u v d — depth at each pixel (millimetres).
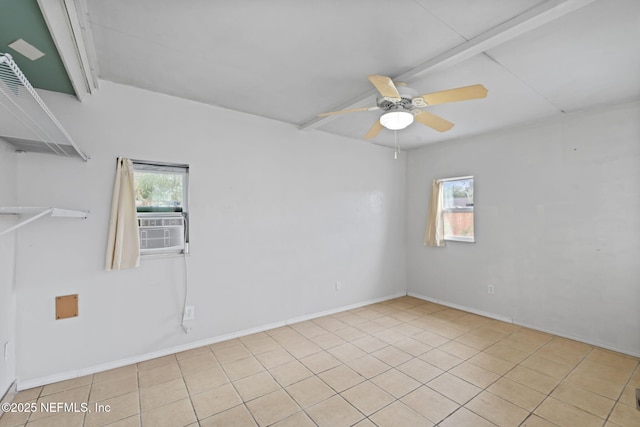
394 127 2457
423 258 4762
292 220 3662
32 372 2242
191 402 2113
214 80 2504
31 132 1783
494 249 3879
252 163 3334
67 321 2367
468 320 3799
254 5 1587
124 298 2600
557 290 3334
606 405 2092
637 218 2834
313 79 2467
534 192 3516
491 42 1820
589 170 3111
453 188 4438
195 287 2957
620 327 2920
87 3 1569
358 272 4363
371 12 1635
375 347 3004
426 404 2104
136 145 2654
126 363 2604
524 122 3502
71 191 2383
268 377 2441
